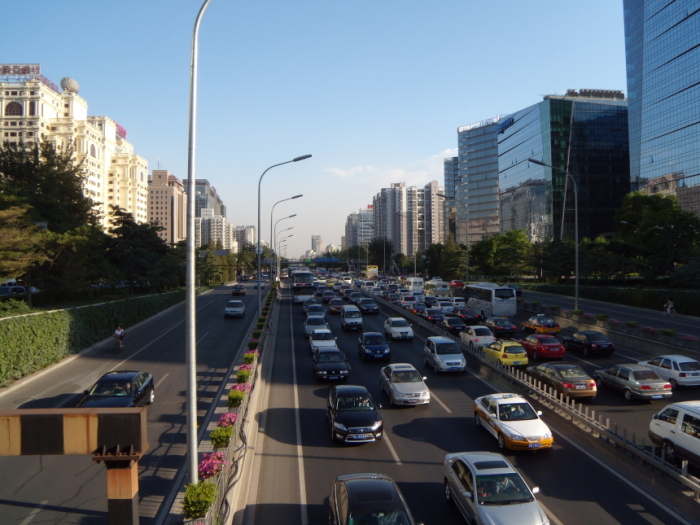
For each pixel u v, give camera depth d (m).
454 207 174.50
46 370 24.91
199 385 22.22
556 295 66.00
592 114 108.44
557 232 105.62
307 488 12.20
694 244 51.69
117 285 49.66
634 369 19.53
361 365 26.80
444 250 97.12
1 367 21.50
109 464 9.09
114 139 154.88
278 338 35.75
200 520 8.25
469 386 22.06
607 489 11.89
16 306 25.91
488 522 9.34
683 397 19.94
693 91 81.44
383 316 48.62
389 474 12.93
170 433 16.03
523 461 13.65
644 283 53.75
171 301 55.88
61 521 10.59
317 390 21.78
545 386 18.59
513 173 127.06
